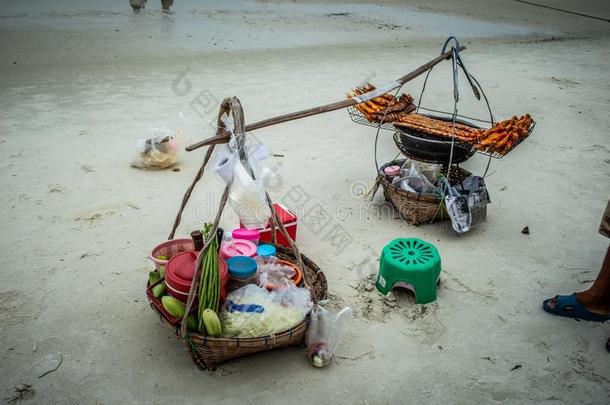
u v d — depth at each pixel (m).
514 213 4.60
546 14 20.00
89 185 4.75
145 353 2.87
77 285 3.38
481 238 4.17
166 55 10.11
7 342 2.88
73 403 2.53
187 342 2.63
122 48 10.44
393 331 3.12
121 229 4.06
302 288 2.94
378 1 19.77
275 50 11.16
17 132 5.88
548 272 3.75
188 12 14.95
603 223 3.04
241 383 2.70
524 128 4.04
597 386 2.77
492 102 8.02
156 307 2.77
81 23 12.57
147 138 5.10
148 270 3.58
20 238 3.86
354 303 3.34
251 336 2.65
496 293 3.49
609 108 7.93
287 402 2.60
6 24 12.00
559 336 3.12
